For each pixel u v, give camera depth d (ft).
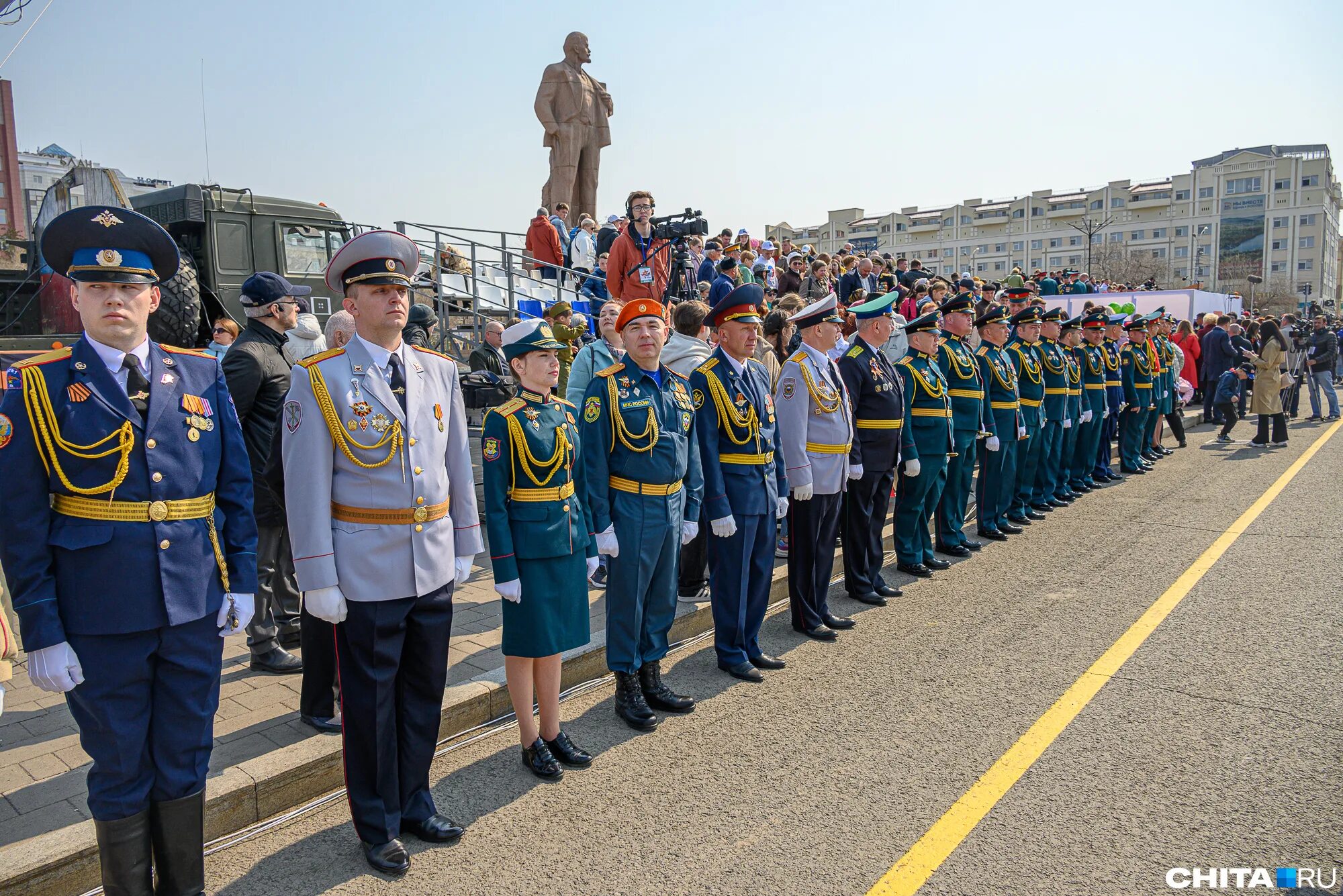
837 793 11.79
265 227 31.86
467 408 24.77
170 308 17.19
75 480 8.64
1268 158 293.84
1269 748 12.72
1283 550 23.32
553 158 55.01
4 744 12.62
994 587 21.15
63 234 8.84
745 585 16.11
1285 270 295.48
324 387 10.29
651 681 14.74
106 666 8.76
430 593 10.74
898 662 16.48
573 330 21.38
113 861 8.95
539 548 12.15
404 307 10.59
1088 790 11.69
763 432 16.16
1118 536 25.67
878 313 19.90
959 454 23.82
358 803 10.46
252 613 9.79
